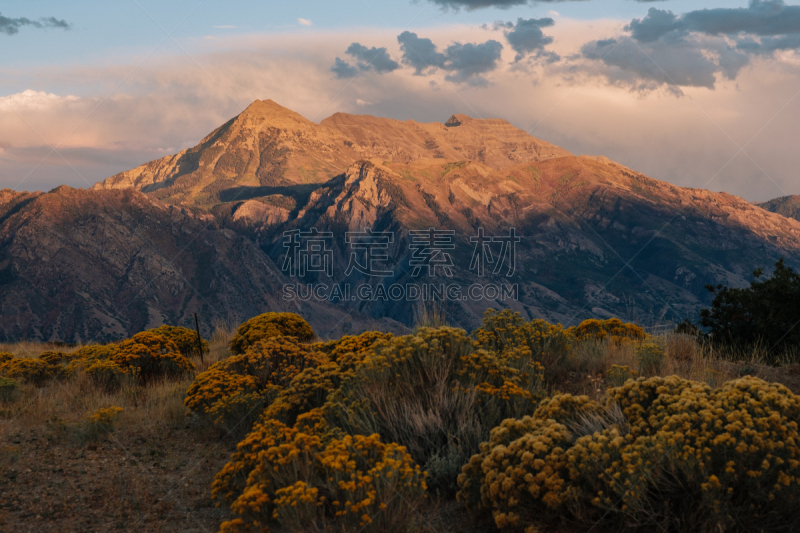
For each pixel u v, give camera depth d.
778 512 2.66
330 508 3.46
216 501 4.12
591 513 2.91
